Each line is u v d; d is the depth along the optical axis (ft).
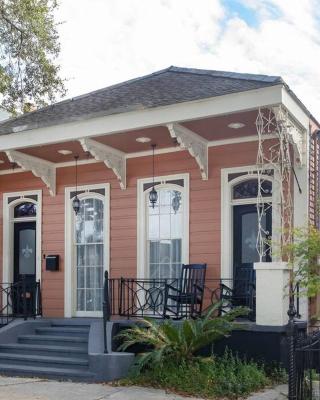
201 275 37.65
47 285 44.34
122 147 40.04
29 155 41.98
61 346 34.63
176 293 38.55
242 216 38.04
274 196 35.60
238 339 30.76
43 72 49.83
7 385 29.32
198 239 38.75
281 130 31.83
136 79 45.80
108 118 35.73
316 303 35.06
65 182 44.45
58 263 44.09
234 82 35.35
